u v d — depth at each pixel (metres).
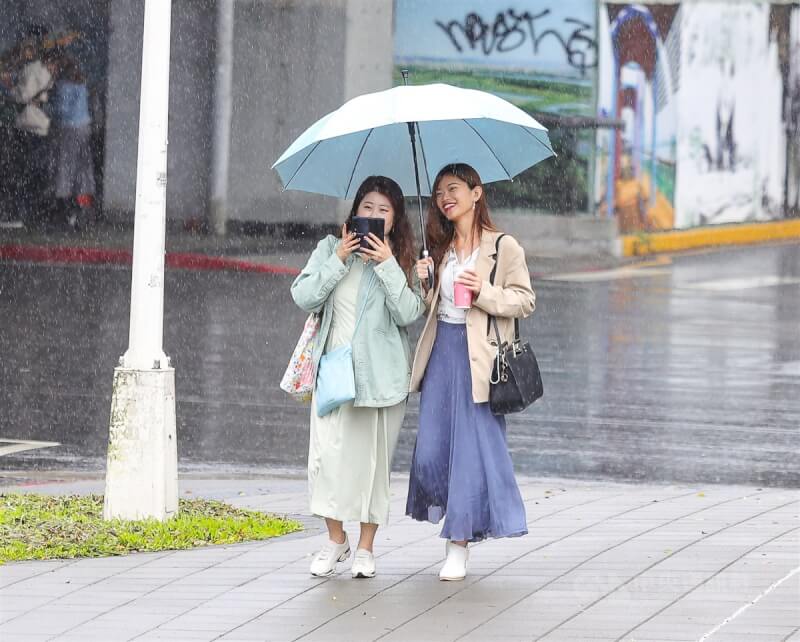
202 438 35.16
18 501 25.77
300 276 20.44
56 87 92.25
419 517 20.45
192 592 19.41
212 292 67.12
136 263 23.67
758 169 102.50
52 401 39.53
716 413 38.50
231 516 24.83
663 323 59.31
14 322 54.69
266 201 91.12
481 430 19.95
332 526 20.45
